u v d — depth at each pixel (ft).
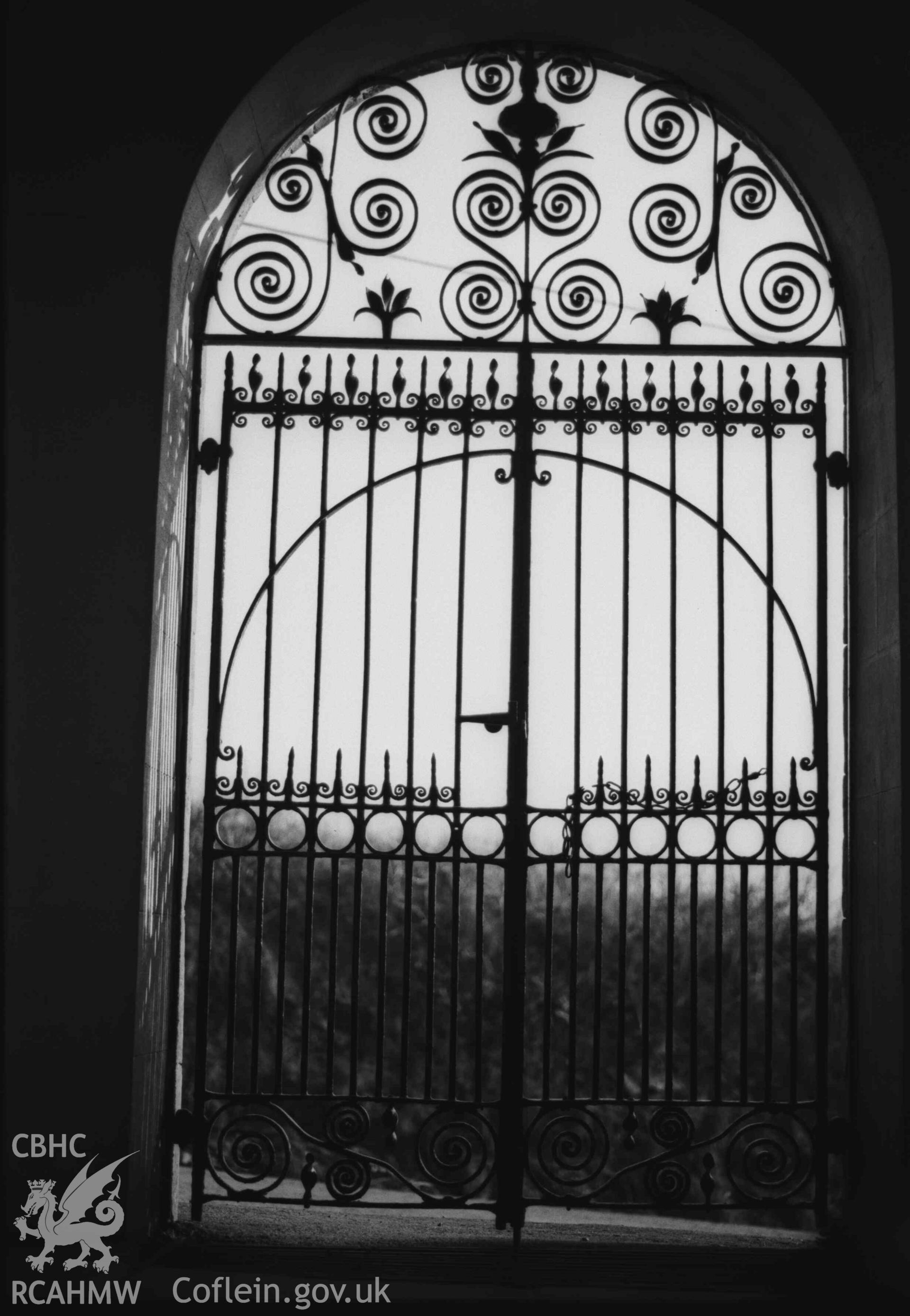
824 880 14.83
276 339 15.62
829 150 14.98
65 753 13.57
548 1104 14.56
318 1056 15.80
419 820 14.85
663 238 15.88
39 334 14.16
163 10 14.84
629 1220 15.29
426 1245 14.16
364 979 15.80
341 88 16.05
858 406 15.25
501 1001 15.38
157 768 14.14
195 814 15.31
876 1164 13.96
